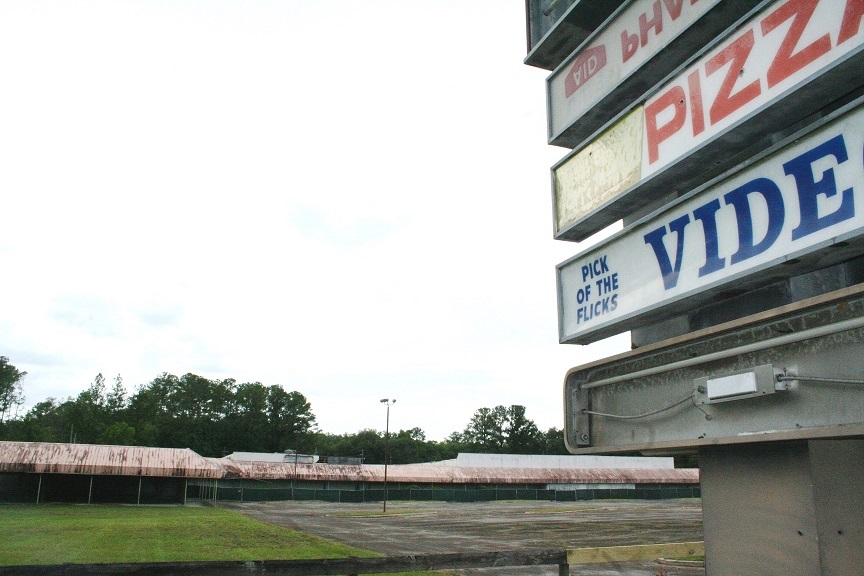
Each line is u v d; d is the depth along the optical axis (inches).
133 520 1261.1
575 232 172.4
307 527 1182.3
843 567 104.7
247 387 5497.1
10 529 1001.5
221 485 2348.7
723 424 110.6
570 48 199.5
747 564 115.8
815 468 107.7
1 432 4382.4
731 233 117.3
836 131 99.1
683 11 141.0
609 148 156.9
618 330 152.3
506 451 5585.6
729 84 122.3
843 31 101.8
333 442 6023.6
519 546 843.4
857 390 88.5
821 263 105.3
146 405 5216.5
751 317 102.2
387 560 143.7
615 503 2498.8
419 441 5383.9
